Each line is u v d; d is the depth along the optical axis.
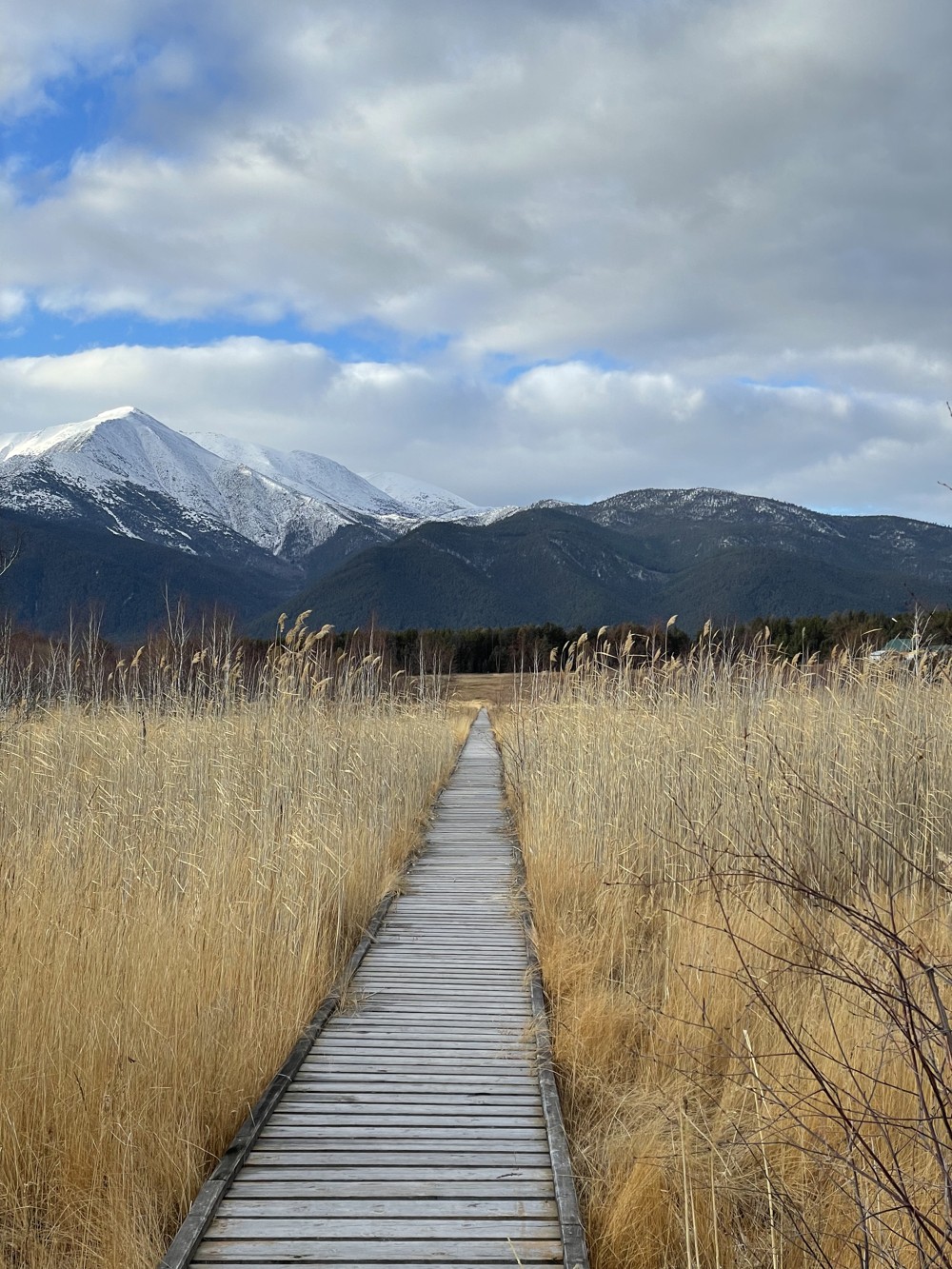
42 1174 3.71
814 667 9.76
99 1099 3.92
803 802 7.45
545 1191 3.59
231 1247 3.18
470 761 23.86
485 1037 5.34
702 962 5.41
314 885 6.77
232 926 5.70
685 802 8.28
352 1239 3.24
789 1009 4.74
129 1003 4.45
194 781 8.85
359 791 10.12
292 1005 5.36
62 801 8.49
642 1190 3.58
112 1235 3.30
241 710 10.74
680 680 10.41
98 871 6.76
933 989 2.66
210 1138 3.98
